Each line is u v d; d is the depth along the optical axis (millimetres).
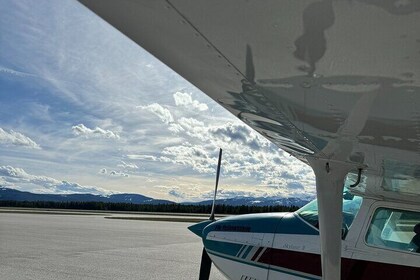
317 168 2773
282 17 1136
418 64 1301
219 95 1914
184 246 14359
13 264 9766
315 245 4113
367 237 3877
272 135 2551
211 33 1282
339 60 1344
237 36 1274
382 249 3793
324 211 2734
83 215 41562
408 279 3648
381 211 3906
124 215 44094
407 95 1541
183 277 8617
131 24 1308
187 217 39094
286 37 1239
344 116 1869
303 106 1828
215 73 1622
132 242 15508
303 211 4438
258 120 2256
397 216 3852
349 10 1068
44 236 17000
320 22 1142
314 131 2205
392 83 1457
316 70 1432
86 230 20766
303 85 1582
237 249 4578
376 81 1462
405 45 1208
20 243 14250
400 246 3762
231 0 1088
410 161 2496
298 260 4164
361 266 3809
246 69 1510
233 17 1169
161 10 1189
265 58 1398
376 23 1115
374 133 2057
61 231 19750
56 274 8617
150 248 13641
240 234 4625
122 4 1191
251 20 1172
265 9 1107
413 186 3242
